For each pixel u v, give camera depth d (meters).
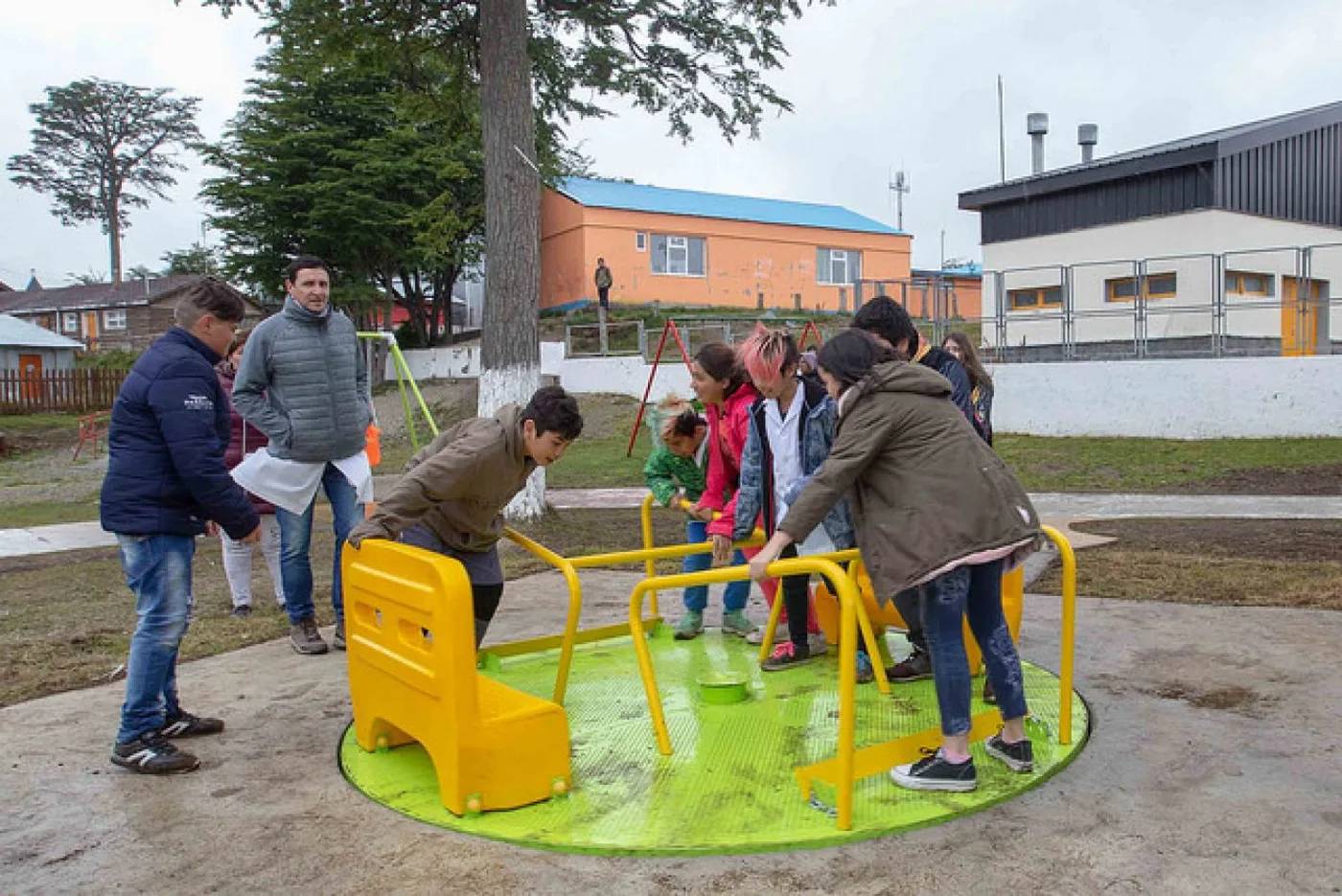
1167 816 3.05
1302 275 16.62
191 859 2.94
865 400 3.18
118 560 9.41
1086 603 5.90
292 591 5.30
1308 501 10.60
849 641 3.00
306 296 5.09
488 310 9.85
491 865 2.86
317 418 5.12
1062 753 3.55
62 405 34.72
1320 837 2.88
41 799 3.39
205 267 55.66
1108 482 13.01
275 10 10.48
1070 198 19.97
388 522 3.63
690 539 5.30
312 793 3.43
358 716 3.85
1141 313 17.11
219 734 4.05
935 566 3.07
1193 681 4.36
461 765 3.16
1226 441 14.87
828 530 4.51
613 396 22.83
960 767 3.26
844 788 2.98
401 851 2.96
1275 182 18.75
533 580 7.34
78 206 62.06
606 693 4.45
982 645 3.42
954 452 3.14
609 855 2.91
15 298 57.41
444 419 25.06
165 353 3.66
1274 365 14.68
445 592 3.13
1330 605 5.61
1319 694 4.14
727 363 4.73
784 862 2.83
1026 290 20.92
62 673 5.10
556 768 3.31
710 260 32.19
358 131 29.52
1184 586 6.23
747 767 3.54
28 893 2.74
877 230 35.09
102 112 61.59
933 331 20.20
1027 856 2.82
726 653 5.13
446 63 11.56
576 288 31.00
